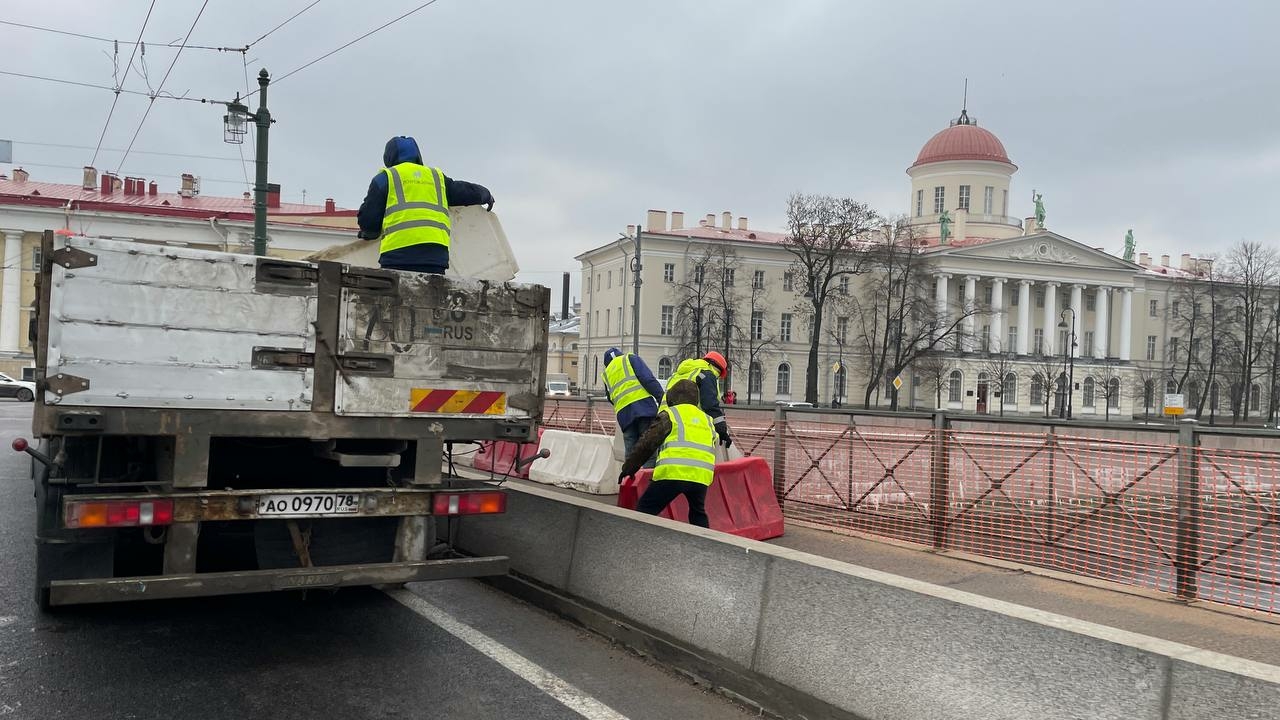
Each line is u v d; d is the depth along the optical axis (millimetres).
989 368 76500
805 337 78625
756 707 4270
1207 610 6352
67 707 4066
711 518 8688
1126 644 2975
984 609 3406
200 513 4305
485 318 5137
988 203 86375
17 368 48438
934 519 8781
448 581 6832
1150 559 6961
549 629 5609
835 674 3900
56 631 5207
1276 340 71000
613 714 4211
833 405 68250
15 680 4383
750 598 4441
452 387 5027
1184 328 81000
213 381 4336
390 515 4812
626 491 7766
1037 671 3191
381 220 5965
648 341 74938
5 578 6395
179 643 5094
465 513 5020
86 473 4578
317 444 4992
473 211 6555
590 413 17031
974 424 8539
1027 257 80625
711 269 69125
